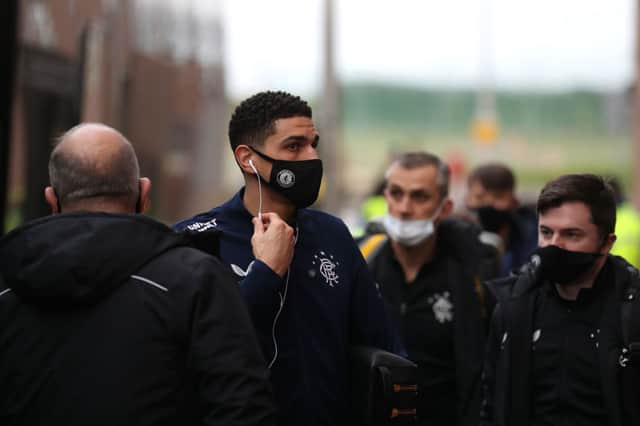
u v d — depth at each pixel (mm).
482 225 8672
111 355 3643
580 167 79625
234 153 4668
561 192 4746
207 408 3645
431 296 6336
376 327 4879
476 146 67562
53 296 3639
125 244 3715
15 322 3764
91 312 3691
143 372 3637
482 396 5699
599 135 83500
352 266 4840
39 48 7508
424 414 6207
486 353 5145
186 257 3795
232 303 3762
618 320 4672
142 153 9031
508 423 4867
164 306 3693
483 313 6277
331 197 18469
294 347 4504
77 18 7910
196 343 3666
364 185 57312
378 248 6609
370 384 4484
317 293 4625
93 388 3621
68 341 3680
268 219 4480
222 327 3686
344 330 4703
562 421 4754
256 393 3633
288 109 4543
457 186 25469
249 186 4637
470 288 6270
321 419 4539
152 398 3633
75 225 3703
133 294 3699
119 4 8523
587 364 4699
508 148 83500
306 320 4582
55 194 4004
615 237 4781
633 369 4582
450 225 6527
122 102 8617
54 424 3627
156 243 3791
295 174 4508
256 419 3604
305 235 4711
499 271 6812
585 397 4703
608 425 4613
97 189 3885
